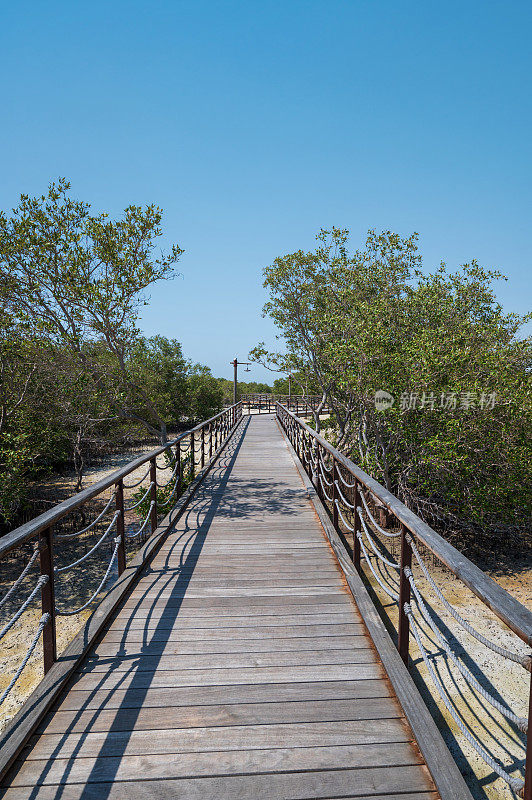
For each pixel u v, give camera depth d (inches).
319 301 478.0
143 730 88.5
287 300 493.4
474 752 129.2
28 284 344.8
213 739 86.3
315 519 240.8
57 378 392.8
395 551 321.7
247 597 147.3
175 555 186.4
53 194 347.9
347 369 345.7
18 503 379.2
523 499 333.7
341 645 119.6
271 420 960.3
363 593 144.1
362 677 105.9
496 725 141.9
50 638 104.9
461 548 368.5
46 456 489.1
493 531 380.2
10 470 361.7
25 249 340.2
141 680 104.3
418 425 340.2
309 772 79.2
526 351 337.7
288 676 106.1
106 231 353.7
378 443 362.3
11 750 80.4
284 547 196.5
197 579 161.8
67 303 356.8
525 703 156.9
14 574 333.7
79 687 101.7
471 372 321.4
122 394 403.9
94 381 398.0
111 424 530.9
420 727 86.4
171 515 233.8
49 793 75.1
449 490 344.5
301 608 139.9
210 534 215.0
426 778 78.0
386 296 405.1
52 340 360.8
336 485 201.0
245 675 106.5
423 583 275.9
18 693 189.8
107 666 109.9
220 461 440.1
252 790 75.6
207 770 79.3
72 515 444.8
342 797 74.6
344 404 461.1
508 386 313.7
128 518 439.5
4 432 382.0
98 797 74.2
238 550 192.4
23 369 384.5
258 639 122.3
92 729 88.7
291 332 507.2
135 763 80.7
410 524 97.8
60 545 380.8
